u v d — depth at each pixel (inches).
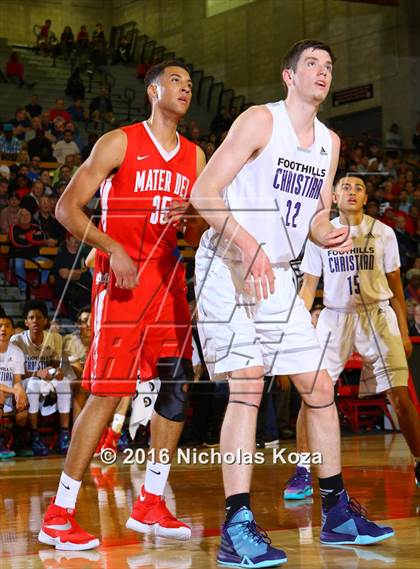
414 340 257.6
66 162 455.8
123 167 114.8
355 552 99.9
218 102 722.2
